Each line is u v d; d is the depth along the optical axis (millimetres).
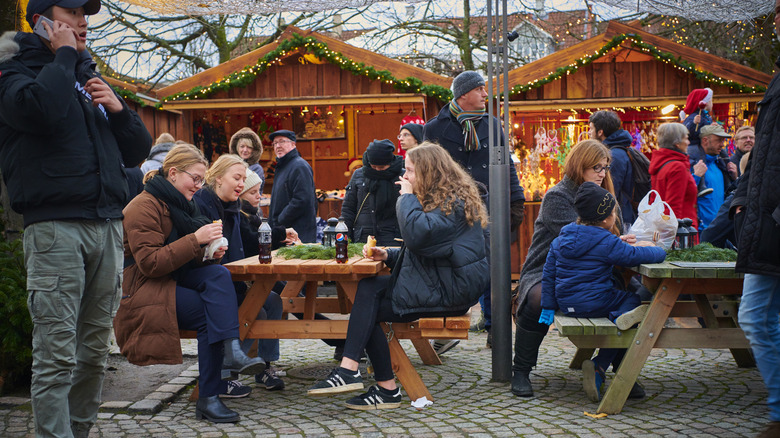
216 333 3660
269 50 10156
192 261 3873
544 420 3672
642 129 10570
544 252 4367
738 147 7355
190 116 10789
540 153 10492
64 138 2822
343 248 3986
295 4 5750
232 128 11945
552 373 4777
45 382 2852
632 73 9641
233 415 3701
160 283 3721
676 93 9570
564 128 10609
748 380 4469
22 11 4445
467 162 5359
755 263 3000
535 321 4180
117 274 3082
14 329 4051
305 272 3908
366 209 5980
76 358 3102
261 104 10156
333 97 10008
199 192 4344
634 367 3758
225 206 4395
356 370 3820
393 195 5855
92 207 2912
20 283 4199
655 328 3748
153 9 5895
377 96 9938
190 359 5234
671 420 3631
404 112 11805
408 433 3479
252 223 4922
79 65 2971
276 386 4418
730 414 3727
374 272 3877
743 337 3766
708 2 6234
